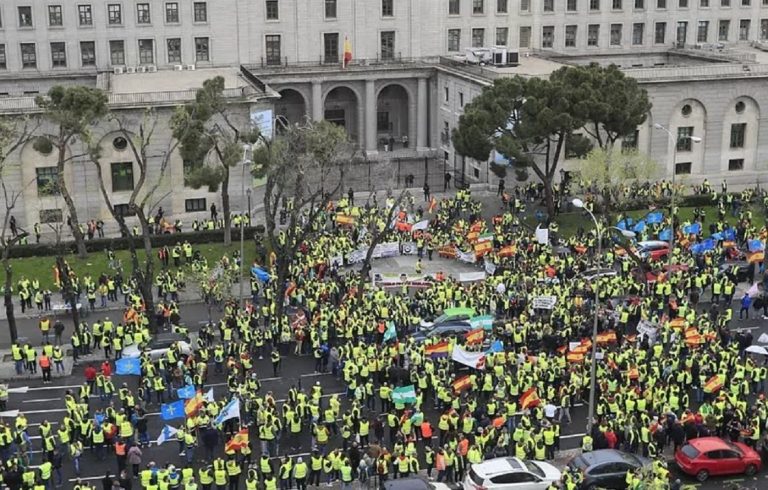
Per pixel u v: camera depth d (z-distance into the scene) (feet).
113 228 293.64
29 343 215.10
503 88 285.43
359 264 256.73
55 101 241.76
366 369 182.29
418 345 191.31
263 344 205.77
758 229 278.26
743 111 345.31
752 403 181.98
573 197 293.64
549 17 395.14
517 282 227.81
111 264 254.68
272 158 241.14
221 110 264.93
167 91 297.33
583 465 150.82
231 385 178.29
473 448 153.99
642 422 164.66
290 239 222.48
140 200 298.56
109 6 350.02
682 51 396.37
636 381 176.35
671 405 170.81
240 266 231.30
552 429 160.56
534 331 198.18
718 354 184.96
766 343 205.36
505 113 283.38
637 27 404.16
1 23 341.00
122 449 156.25
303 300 224.33
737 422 167.43
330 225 281.74
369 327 200.44
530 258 248.93
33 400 187.42
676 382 178.40
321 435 161.79
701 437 164.35
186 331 204.23
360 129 383.24
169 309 219.82
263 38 369.30
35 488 137.18
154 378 182.50
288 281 232.12
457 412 168.35
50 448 154.10
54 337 219.00
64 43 348.59
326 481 158.61
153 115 288.71
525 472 147.84
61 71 350.64
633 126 284.20
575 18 397.60
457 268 257.55
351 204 289.74
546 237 248.32
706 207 303.68
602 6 398.62
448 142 376.27
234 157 260.01
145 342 193.67
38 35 345.31
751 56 365.40
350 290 225.97
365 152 381.19
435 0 381.81
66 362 203.62
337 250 252.42
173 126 258.57
